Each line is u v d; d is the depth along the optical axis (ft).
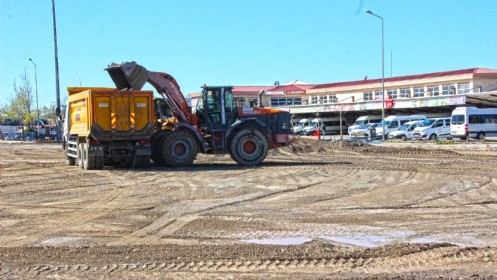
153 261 25.93
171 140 74.08
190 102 82.74
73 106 76.95
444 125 169.58
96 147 69.56
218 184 55.47
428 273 23.67
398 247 27.81
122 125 69.62
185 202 44.19
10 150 126.31
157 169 71.26
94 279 23.30
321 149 115.44
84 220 36.91
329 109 234.38
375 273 23.75
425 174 64.23
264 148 77.10
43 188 53.01
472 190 50.24
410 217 37.42
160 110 77.20
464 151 110.83
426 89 232.12
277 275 23.59
